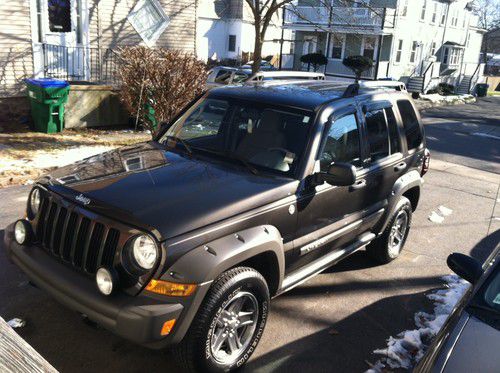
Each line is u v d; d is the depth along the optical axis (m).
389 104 5.32
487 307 2.96
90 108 11.87
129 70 10.57
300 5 30.55
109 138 11.02
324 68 32.56
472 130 19.73
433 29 35.34
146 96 10.52
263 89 4.77
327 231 4.32
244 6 37.00
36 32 11.84
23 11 11.51
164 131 4.79
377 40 30.55
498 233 7.29
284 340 4.06
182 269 3.01
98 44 13.16
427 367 2.61
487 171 11.93
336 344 4.07
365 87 5.33
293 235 3.93
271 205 3.65
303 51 34.06
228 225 3.31
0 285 4.55
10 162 8.32
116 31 13.42
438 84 37.03
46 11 11.93
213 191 3.53
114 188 3.47
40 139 10.38
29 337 3.80
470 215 8.09
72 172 3.83
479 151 14.83
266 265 3.77
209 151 4.25
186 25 14.87
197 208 3.28
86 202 3.31
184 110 4.89
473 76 41.25
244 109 4.47
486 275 3.18
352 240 4.93
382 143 5.10
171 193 3.43
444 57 38.25
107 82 13.02
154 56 10.68
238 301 3.40
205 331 3.14
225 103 4.61
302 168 3.96
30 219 3.74
